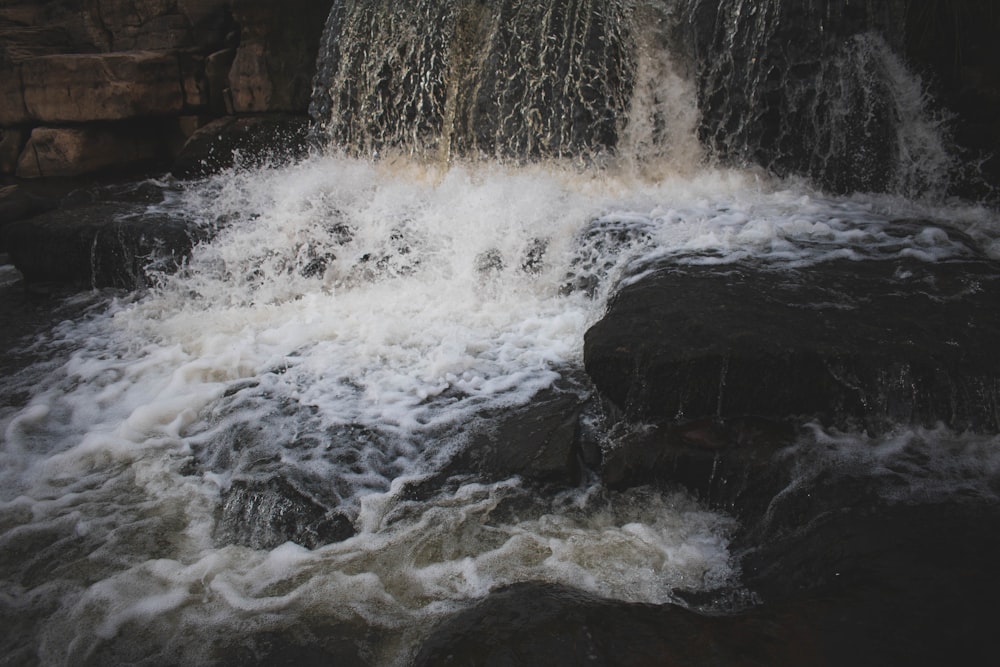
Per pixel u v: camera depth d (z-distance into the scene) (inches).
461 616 110.1
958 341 139.5
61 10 391.2
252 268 233.3
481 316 197.9
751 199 216.5
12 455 161.0
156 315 221.6
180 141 374.0
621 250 193.6
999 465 127.3
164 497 146.4
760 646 98.7
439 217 228.2
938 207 214.7
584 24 233.5
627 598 115.6
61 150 354.9
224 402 169.5
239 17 335.0
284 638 113.0
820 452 132.0
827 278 163.8
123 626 116.7
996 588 102.7
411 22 257.3
